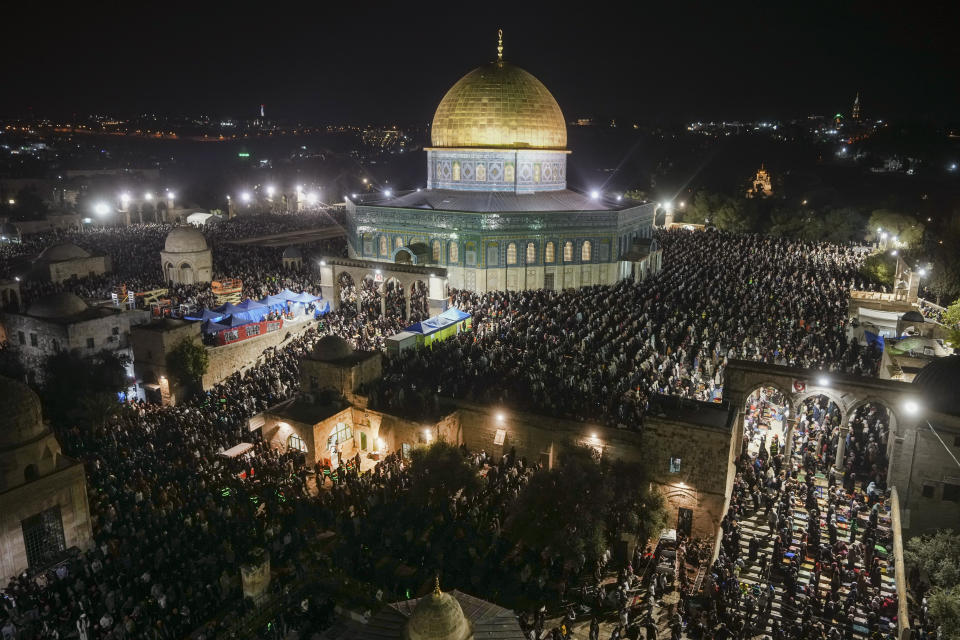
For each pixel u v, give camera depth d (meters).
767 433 38.53
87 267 73.31
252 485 33.78
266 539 29.39
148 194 130.12
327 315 58.66
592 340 47.78
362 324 54.69
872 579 26.61
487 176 75.44
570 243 71.25
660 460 31.69
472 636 18.50
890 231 83.12
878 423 36.47
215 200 151.38
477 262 68.00
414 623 17.94
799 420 38.69
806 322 51.84
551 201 74.88
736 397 35.09
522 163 74.62
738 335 48.44
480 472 36.00
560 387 38.44
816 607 25.41
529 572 27.27
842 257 78.88
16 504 28.33
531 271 70.25
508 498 32.53
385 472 34.94
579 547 27.67
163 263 71.81
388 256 74.56
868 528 28.92
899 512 30.25
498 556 28.08
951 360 31.36
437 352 46.16
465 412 38.47
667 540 29.98
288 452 36.59
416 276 57.53
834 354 44.84
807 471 33.38
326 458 37.72
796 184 139.25
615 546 29.66
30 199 120.50
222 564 27.70
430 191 78.56
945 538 27.28
